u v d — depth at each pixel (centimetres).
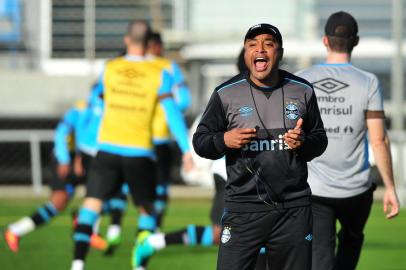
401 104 4950
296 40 6744
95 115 3039
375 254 3145
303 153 1512
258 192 1518
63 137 3030
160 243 2388
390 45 6469
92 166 2469
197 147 1518
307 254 1537
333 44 1933
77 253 2397
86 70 6606
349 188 1894
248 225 1525
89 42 6359
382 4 6794
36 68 6650
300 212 1530
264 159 1508
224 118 1537
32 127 6300
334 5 6844
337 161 1892
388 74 6469
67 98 6300
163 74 2495
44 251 3153
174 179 5612
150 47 3359
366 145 1938
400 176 4894
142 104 2472
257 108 1510
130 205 5197
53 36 6650
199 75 6450
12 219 4178
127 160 2447
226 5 6956
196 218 4219
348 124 1895
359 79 1903
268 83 1516
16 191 5459
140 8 6719
